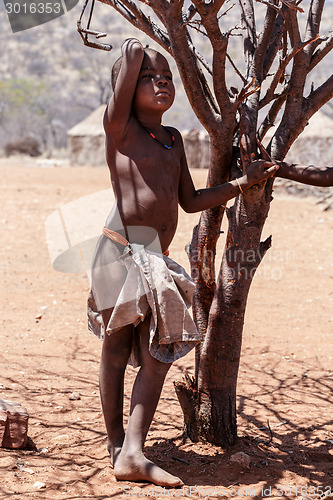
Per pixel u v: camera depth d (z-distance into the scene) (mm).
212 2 2551
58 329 5562
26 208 12312
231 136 2967
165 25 2811
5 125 42000
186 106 45500
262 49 2953
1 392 4074
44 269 7852
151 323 2695
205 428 3250
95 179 18078
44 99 45500
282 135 3043
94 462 3115
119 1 3029
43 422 3643
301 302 6691
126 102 2688
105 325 2904
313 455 3285
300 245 9695
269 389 4355
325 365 4855
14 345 5082
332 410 3975
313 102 3062
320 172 2820
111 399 2986
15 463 3068
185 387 3309
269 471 3053
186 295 2779
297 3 2662
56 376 4449
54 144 39844
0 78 52125
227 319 3094
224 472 3020
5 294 6664
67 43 60156
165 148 2830
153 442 3367
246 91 2787
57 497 2734
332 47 3072
